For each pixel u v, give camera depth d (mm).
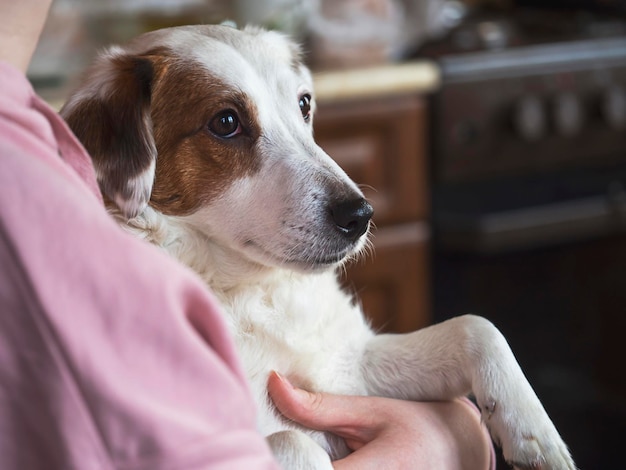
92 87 1029
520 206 2166
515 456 977
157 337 493
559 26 2434
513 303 2199
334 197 1036
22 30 640
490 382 1019
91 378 476
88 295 485
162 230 1030
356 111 2008
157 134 1053
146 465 477
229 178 1057
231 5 1971
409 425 987
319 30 2072
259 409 988
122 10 1914
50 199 489
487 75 2125
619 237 2229
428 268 2162
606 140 2279
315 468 865
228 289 1059
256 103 1077
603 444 2279
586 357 2268
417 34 2340
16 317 484
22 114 548
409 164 2086
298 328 1062
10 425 496
